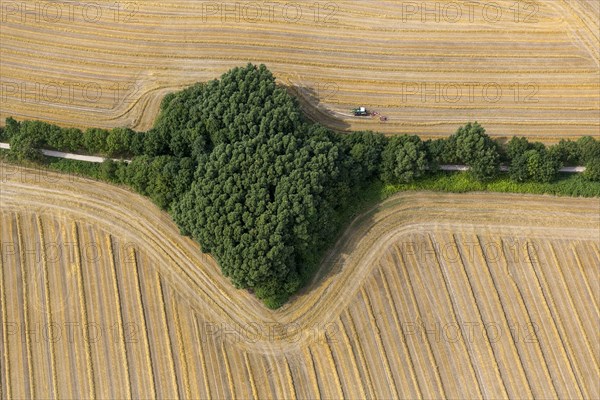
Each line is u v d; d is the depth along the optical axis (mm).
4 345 52531
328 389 51094
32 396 51156
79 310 53594
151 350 52312
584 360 52531
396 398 50969
